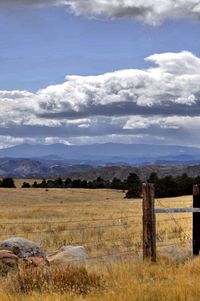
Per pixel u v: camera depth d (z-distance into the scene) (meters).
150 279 12.20
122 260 14.75
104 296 10.11
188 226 31.70
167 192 124.06
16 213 62.62
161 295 10.06
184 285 10.91
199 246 16.17
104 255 18.52
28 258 14.66
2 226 37.12
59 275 11.64
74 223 40.09
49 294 10.35
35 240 26.36
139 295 9.95
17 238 15.49
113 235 28.97
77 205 90.69
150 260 14.49
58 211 65.81
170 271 13.06
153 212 14.80
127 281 11.63
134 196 132.50
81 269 12.12
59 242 25.62
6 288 11.23
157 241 23.70
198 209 16.05
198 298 9.85
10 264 13.70
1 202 115.12
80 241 26.16
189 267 13.41
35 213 62.34
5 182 173.62
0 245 15.12
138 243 23.16
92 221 42.75
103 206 81.00
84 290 11.14
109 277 12.30
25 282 11.45
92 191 159.38
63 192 150.12
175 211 15.42
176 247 18.33
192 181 124.50
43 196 135.88
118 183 180.38
